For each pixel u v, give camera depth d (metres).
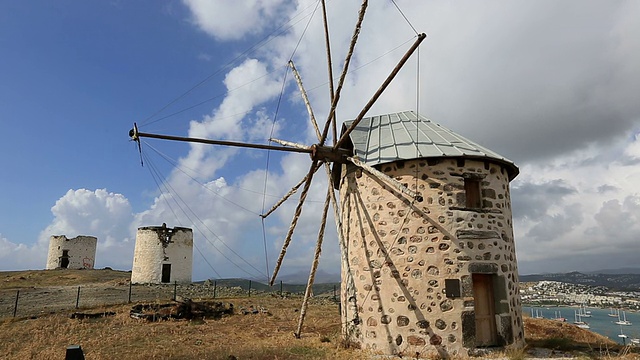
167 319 17.28
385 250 11.92
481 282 11.83
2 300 23.12
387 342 11.33
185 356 10.77
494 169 12.52
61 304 21.58
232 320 17.86
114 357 10.70
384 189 12.34
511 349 11.09
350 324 12.63
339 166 15.02
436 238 11.45
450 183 11.83
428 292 11.16
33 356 11.14
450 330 10.88
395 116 15.08
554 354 11.25
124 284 31.98
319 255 13.52
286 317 18.89
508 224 12.58
